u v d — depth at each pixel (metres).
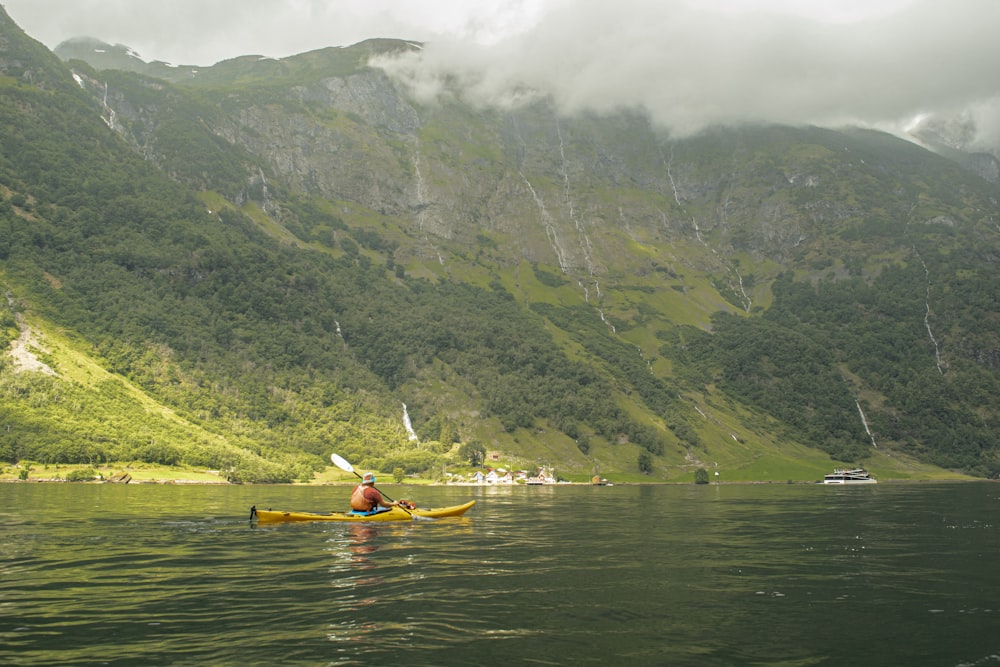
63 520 49.97
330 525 46.91
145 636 18.45
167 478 141.50
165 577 26.72
